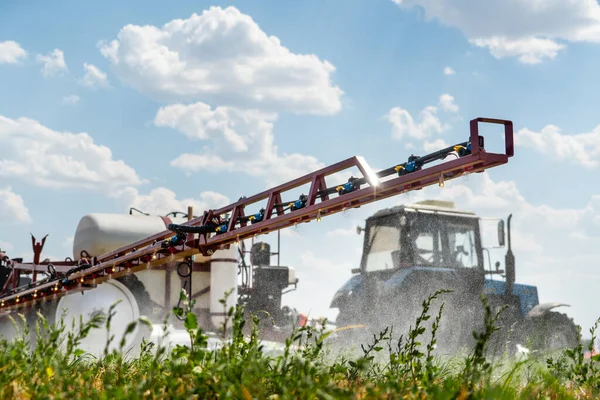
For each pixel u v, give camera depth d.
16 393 2.79
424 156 4.68
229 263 11.01
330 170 5.33
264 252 11.98
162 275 10.80
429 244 11.94
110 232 10.98
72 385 2.90
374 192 4.89
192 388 2.67
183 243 7.00
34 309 10.52
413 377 3.35
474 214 12.41
